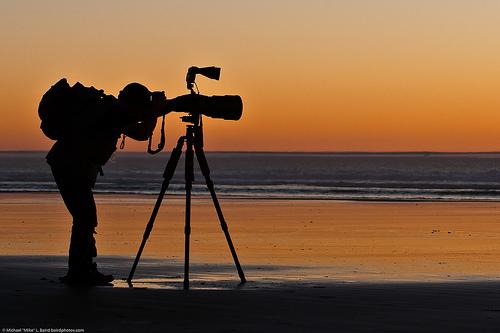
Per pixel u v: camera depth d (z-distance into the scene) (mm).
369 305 17984
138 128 23672
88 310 17031
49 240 41312
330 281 24469
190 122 24156
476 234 47062
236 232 47594
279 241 41844
